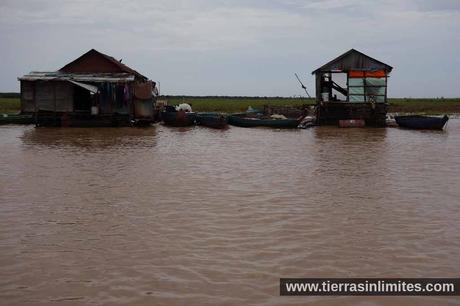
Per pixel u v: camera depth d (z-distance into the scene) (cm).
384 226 962
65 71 3819
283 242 861
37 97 3403
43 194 1238
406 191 1289
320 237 891
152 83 3862
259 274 718
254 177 1491
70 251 816
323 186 1353
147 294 651
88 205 1126
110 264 758
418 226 962
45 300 635
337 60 3728
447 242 863
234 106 6962
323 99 3753
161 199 1187
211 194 1245
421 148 2288
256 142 2562
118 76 3584
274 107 4494
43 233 915
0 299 638
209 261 769
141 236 895
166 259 778
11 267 747
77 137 2752
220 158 1916
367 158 1925
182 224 971
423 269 739
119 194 1238
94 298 640
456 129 3528
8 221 995
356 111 3694
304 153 2086
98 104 3403
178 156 1969
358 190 1302
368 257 789
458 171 1614
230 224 973
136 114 3538
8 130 3238
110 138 2709
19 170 1597
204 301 630
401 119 3544
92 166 1684
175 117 3684
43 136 2800
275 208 1102
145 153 2055
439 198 1207
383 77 3684
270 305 621
